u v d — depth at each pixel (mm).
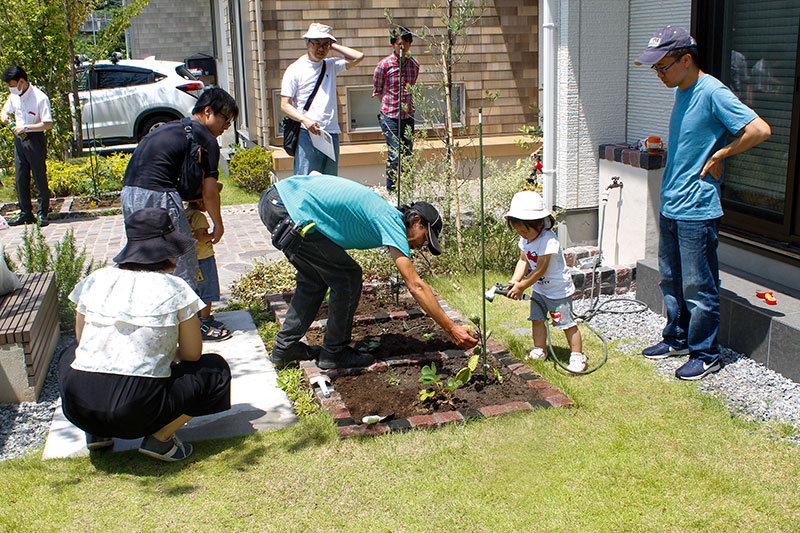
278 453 3885
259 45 10945
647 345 5258
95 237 8867
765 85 5578
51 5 12555
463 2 6652
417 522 3311
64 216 9969
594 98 6793
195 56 18781
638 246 6293
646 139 6293
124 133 15133
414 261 6898
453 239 7000
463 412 4195
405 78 9195
